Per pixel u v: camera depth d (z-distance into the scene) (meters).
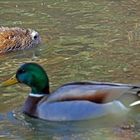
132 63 17.19
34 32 19.34
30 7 24.06
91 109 13.34
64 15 22.80
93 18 22.27
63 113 13.44
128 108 13.32
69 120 13.42
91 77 16.14
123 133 12.81
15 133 13.10
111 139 12.59
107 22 21.66
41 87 14.15
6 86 14.52
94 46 18.91
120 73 16.38
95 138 12.73
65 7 24.00
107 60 17.52
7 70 17.02
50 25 21.42
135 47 18.62
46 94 14.19
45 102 13.70
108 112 13.34
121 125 13.10
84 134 12.97
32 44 19.16
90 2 24.70
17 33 19.14
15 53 18.81
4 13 23.22
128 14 22.73
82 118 13.37
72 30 20.75
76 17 22.47
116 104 13.34
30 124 13.47
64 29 20.88
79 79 16.00
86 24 21.47
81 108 13.37
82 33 20.34
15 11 23.48
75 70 16.73
